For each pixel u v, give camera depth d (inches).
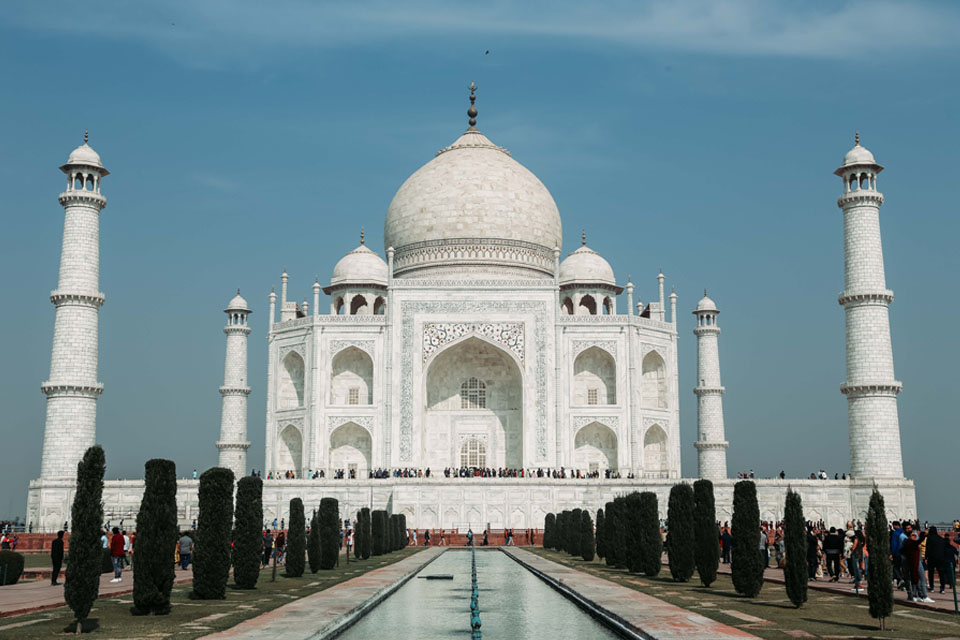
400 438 4943.4
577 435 5093.5
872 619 1477.6
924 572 1723.7
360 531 3043.8
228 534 1802.4
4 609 1583.4
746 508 1835.6
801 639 1246.9
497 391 5275.6
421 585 2145.7
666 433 5152.6
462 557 3314.5
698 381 5551.2
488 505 4372.5
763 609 1599.4
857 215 4453.7
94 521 1406.3
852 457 4370.1
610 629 1398.9
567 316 5059.1
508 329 5059.1
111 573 2518.5
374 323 5068.9
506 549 3789.4
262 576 2311.8
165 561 1555.1
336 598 1708.9
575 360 5152.6
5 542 3221.0
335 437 5123.0
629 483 4416.8
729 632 1262.3
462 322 5068.9
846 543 2176.4
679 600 1706.4
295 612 1498.5
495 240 5620.1
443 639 1309.1
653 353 5211.6
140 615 1537.9
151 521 1555.1
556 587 2014.0
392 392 4987.7
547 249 5816.9
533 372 5014.8
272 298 5329.7
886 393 4320.9
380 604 1738.4
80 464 1416.1
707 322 5585.6
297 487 4382.4
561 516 3558.1
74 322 4340.6
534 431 4950.8
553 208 5999.0
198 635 1274.6
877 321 4365.2
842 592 1899.6
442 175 5807.1
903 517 4197.8
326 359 5036.9
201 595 1771.7
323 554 2549.2
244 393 5393.7
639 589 1924.2
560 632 1373.0
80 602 1371.8
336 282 5457.7
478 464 5201.8
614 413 4958.2
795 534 1642.5
